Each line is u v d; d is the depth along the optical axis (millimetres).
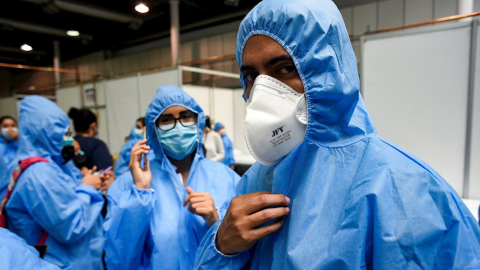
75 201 1283
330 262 402
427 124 1865
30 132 1405
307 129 492
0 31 5617
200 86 3859
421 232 367
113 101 3891
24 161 1267
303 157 510
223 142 3654
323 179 470
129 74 3605
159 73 3273
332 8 502
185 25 5789
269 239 544
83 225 1294
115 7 4875
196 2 4535
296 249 433
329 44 472
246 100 611
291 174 522
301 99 490
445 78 1792
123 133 3793
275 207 501
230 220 518
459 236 364
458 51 1742
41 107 1441
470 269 350
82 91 4469
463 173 1779
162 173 1162
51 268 661
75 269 1325
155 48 6824
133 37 6609
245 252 575
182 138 1155
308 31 461
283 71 499
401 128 1945
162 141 1169
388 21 3986
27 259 632
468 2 2055
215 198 1109
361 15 4188
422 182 397
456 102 1770
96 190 1462
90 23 5703
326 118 484
